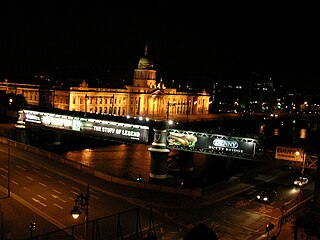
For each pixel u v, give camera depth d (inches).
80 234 1795.0
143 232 1879.9
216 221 2132.1
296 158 2470.5
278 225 2107.5
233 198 2632.9
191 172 4060.0
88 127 3563.0
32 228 1583.4
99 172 2819.9
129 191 2532.0
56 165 3034.0
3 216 1942.7
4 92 5851.4
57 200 2250.2
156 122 3235.7
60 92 6796.3
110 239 1763.0
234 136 2787.9
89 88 7086.6
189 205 2374.5
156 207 2287.2
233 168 4367.6
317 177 1465.3
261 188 2982.3
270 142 2615.7
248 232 1996.8
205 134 2950.3
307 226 1460.4
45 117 3873.0
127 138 3348.9
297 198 2704.2
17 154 3270.2
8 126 4643.2
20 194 2308.1
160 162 3235.7
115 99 7662.4
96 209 2150.6
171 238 1830.7
